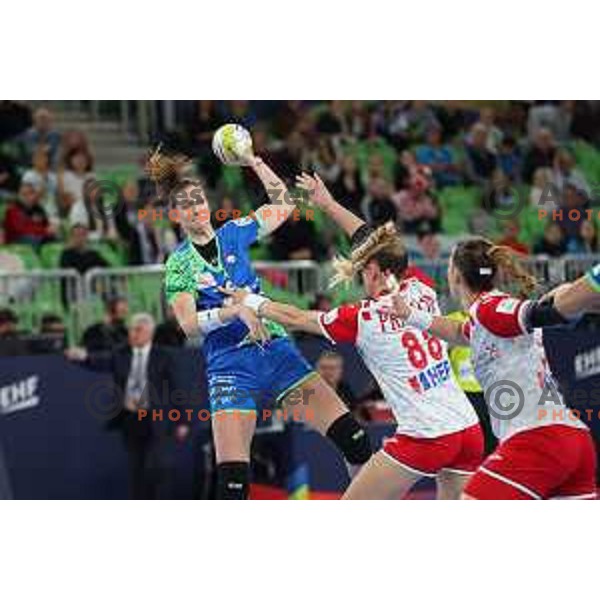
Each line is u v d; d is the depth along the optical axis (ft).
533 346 62.34
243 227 74.33
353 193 137.49
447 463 68.69
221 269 72.69
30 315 113.39
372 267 68.74
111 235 131.23
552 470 61.93
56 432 97.91
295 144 143.13
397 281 68.80
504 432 63.41
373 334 67.41
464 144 152.97
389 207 138.31
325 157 142.10
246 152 75.36
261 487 99.66
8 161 136.26
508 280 67.51
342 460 100.32
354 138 150.82
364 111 152.25
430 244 129.80
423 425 67.87
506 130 156.97
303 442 99.30
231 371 72.38
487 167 151.23
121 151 149.07
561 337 106.83
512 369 62.34
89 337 108.78
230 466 71.31
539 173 150.10
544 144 152.05
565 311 58.34
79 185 134.92
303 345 102.53
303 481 98.84
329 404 74.13
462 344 63.62
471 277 63.77
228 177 140.97
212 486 100.37
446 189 150.71
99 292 113.39
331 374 101.55
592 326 115.96
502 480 62.23
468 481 64.13
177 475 100.22
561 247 139.74
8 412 96.68
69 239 127.24
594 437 106.83
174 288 71.77
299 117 149.18
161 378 100.07
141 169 136.05
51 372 97.96
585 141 159.33
